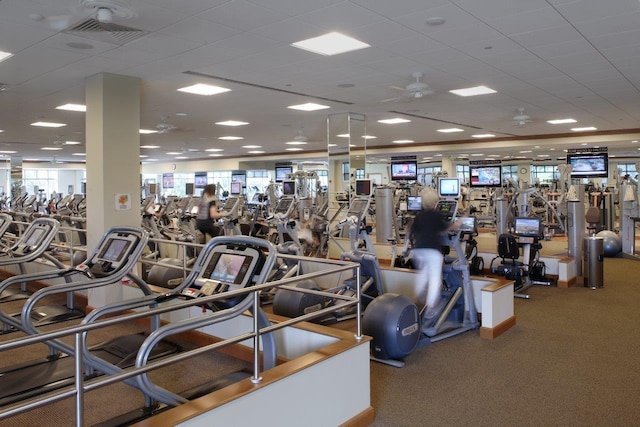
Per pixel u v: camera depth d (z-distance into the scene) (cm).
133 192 627
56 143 1494
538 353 454
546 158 2270
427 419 327
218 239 350
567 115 1048
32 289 717
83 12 405
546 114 1034
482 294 503
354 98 827
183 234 943
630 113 1022
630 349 464
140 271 693
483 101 872
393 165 1742
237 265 329
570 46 528
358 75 655
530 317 580
